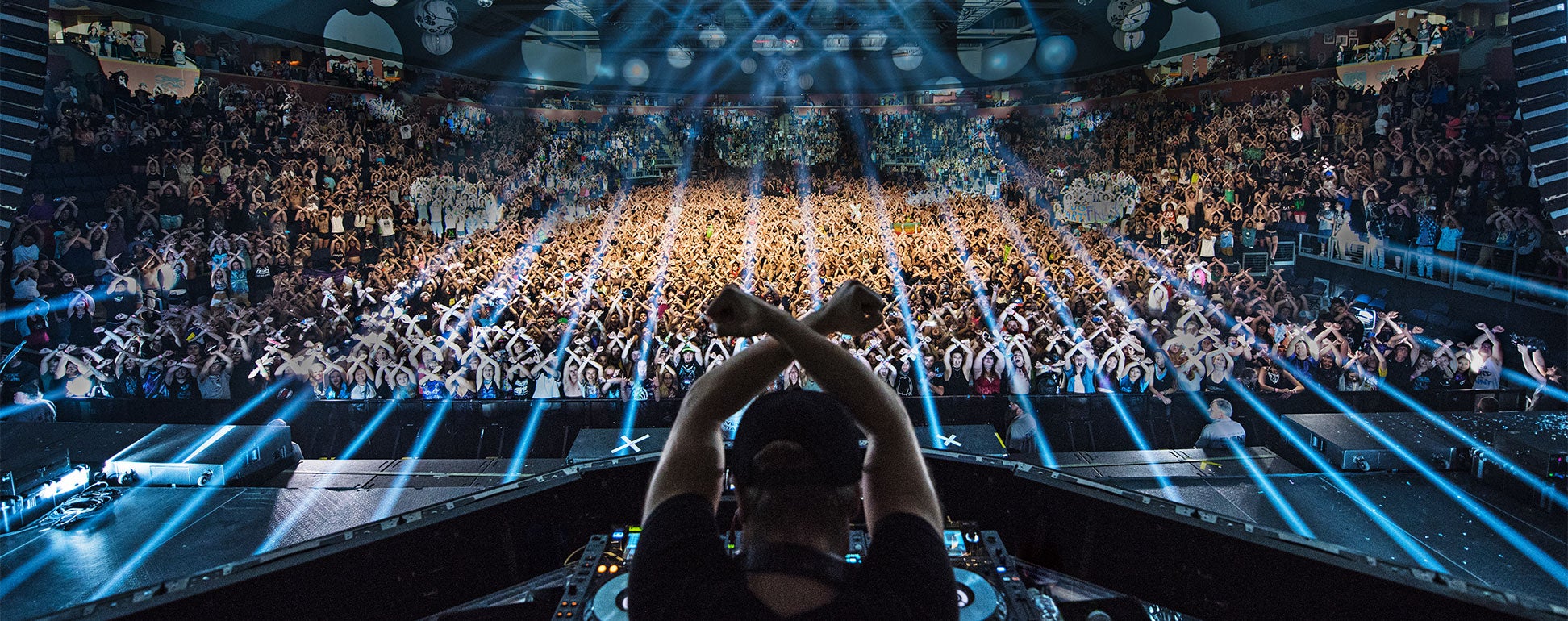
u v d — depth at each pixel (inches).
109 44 932.6
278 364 602.2
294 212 941.8
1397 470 458.3
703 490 44.6
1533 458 415.8
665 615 38.4
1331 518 414.9
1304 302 703.7
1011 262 821.2
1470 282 704.4
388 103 1234.0
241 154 978.7
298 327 658.8
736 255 878.4
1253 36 1139.3
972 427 483.8
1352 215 868.0
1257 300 669.3
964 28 1615.4
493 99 1488.7
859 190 1480.1
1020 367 578.2
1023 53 1585.9
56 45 847.7
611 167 1562.5
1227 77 1140.5
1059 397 560.4
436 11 1337.4
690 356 575.5
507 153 1392.7
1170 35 1263.5
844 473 40.9
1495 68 831.7
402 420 562.9
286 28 1157.1
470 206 1088.2
